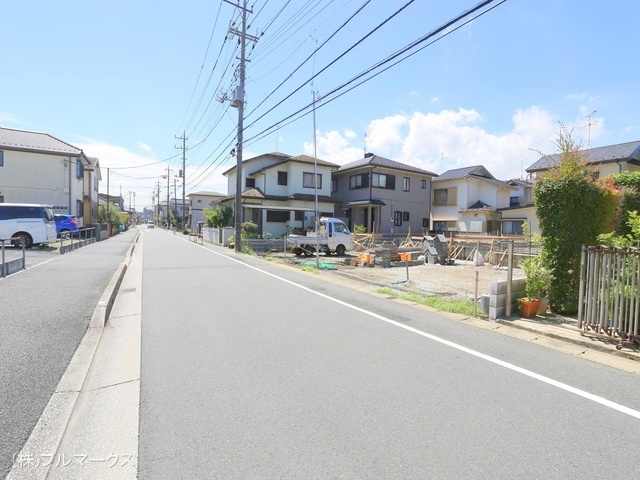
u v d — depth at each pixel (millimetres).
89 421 2719
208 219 28875
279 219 27703
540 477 2125
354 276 11477
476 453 2350
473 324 5523
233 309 6250
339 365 3809
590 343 4445
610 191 6113
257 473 2133
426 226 31750
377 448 2389
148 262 13102
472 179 30438
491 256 16312
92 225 27719
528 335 4953
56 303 6148
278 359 3959
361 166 28250
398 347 4410
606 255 4516
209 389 3229
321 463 2230
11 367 3598
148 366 3748
